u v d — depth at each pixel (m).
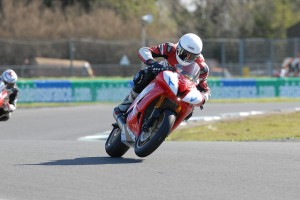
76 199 21.27
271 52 127.62
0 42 138.25
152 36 159.12
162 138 27.86
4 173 25.84
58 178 24.73
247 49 127.69
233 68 127.62
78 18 157.00
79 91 97.62
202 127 62.09
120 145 30.41
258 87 108.00
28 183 23.88
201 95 28.66
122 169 26.62
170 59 29.23
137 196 21.58
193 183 23.61
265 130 56.66
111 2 167.00
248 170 26.19
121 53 138.00
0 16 154.12
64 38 153.88
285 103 95.06
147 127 28.33
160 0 189.88
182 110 28.62
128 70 130.88
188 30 196.88
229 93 105.94
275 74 127.19
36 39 153.00
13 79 49.19
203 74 29.81
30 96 94.12
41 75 126.44
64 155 31.11
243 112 77.81
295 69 126.19
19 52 139.50
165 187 22.97
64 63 135.38
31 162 28.55
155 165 27.62
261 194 21.69
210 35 198.88
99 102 98.69
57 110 84.19
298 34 180.00
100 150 33.56
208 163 28.05
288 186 22.94
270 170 26.14
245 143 36.78
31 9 155.88
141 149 28.42
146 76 29.47
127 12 167.25
